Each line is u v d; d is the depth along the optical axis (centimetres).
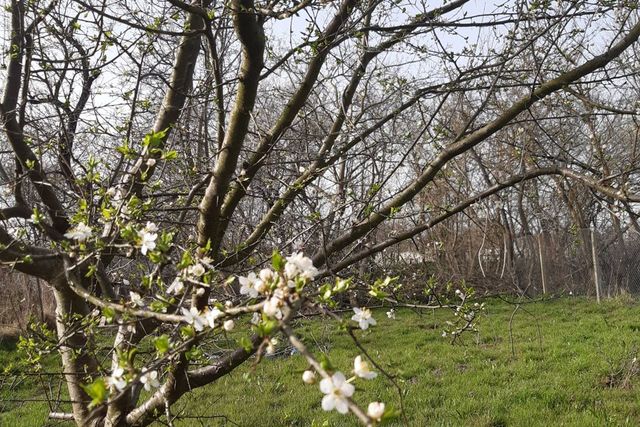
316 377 113
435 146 362
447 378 691
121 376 149
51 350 268
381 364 759
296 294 133
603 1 325
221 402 646
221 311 149
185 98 392
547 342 827
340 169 404
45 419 578
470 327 376
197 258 199
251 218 498
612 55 319
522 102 321
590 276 1168
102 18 304
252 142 492
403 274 491
